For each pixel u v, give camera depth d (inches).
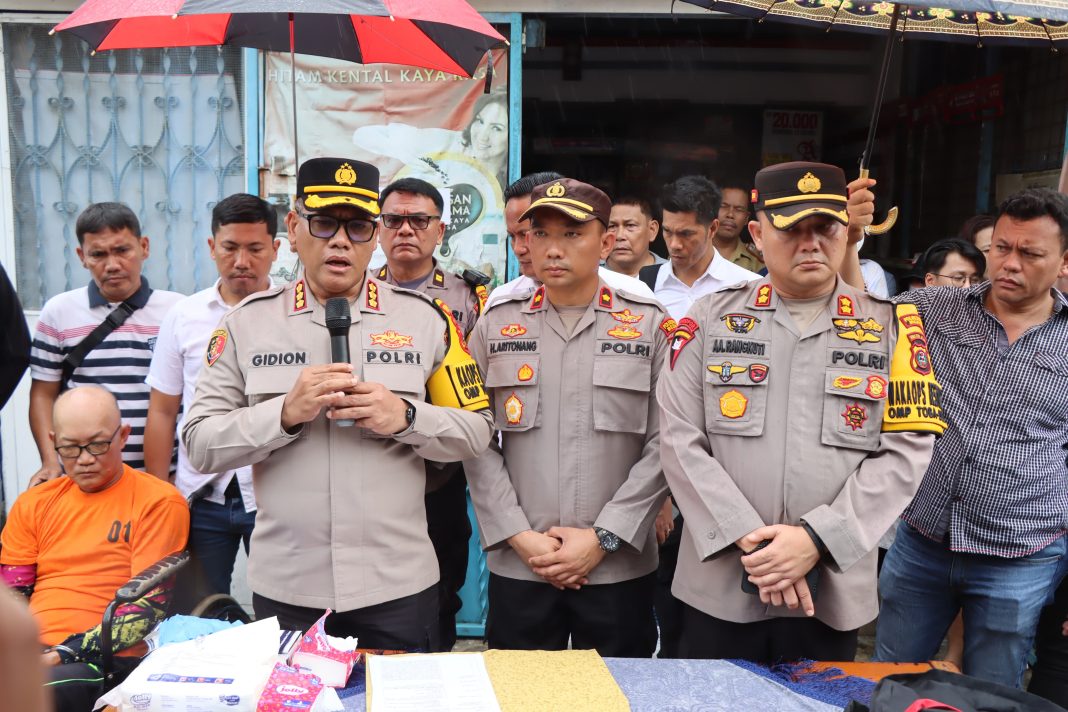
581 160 255.9
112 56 150.9
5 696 19.0
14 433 153.7
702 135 248.5
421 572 83.7
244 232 111.6
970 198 195.8
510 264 149.2
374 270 125.0
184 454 117.4
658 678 70.4
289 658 68.1
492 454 93.9
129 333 122.0
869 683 69.7
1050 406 94.3
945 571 99.7
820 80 237.0
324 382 74.8
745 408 79.4
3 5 145.9
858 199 90.8
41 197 153.4
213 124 152.6
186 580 97.5
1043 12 75.0
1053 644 101.8
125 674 81.7
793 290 80.1
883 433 77.9
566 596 91.0
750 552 75.0
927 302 102.8
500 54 146.0
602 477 91.0
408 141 147.5
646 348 92.3
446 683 67.9
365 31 108.2
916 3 75.6
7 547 99.5
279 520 80.9
